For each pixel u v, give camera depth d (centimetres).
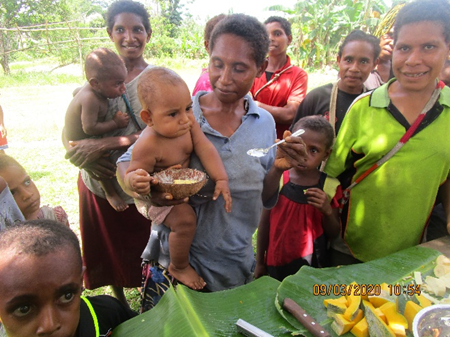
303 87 387
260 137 184
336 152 214
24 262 105
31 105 1086
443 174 193
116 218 271
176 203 158
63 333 111
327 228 225
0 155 185
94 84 235
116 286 296
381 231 205
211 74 169
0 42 1941
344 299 137
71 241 118
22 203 187
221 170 171
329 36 1766
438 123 186
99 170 243
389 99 194
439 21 168
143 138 169
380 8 1574
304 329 127
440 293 149
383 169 196
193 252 186
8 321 108
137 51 267
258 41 161
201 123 177
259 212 197
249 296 146
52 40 2266
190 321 126
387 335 120
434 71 176
